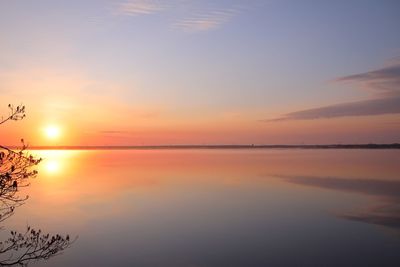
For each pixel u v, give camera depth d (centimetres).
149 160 12412
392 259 1634
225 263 1658
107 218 2717
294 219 2545
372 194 3462
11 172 607
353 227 2227
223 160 11438
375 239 1948
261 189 4184
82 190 4334
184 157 14850
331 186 4175
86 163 10769
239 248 1880
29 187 4638
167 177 5909
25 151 630
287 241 1986
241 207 3077
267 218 2609
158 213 2889
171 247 1931
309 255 1727
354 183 4388
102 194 3994
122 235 2203
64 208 3147
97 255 1803
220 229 2314
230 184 4753
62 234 2219
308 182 4697
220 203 3303
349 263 1600
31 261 1584
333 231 2156
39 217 2759
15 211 2994
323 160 9819
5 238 2012
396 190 3688
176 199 3597
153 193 4038
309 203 3161
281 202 3266
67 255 1792
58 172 7206
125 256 1788
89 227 2422
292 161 9762
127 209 3084
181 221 2573
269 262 1650
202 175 6131
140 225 2470
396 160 9150
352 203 3038
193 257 1755
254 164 8856
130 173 6806
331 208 2889
